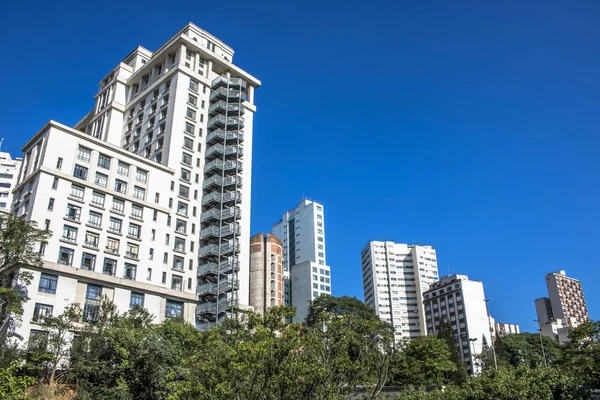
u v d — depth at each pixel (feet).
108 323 193.77
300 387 106.01
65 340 196.44
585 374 142.82
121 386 162.40
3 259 194.80
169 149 290.76
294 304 552.00
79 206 236.84
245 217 309.42
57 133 241.76
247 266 298.76
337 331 124.77
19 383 87.25
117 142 330.54
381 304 607.78
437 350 268.41
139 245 253.65
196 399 107.45
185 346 183.11
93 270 230.68
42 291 209.77
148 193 268.41
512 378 143.84
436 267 638.12
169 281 262.47
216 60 337.72
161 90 319.47
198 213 293.23
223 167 305.53
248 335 115.14
